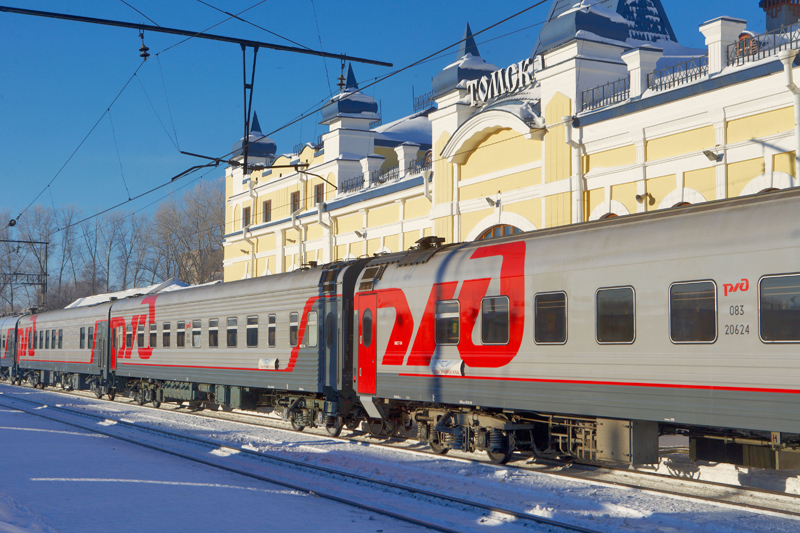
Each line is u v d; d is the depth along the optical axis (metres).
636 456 10.20
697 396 9.15
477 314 12.31
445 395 12.88
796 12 22.17
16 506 9.45
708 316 9.09
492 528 8.59
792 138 15.43
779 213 8.63
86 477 11.79
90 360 29.08
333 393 16.22
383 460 13.20
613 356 10.17
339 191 33.38
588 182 20.28
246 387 19.58
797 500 9.39
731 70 16.59
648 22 28.61
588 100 20.81
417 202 27.86
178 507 9.60
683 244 9.45
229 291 20.05
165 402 27.42
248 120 15.20
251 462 13.70
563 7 28.91
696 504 9.17
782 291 8.41
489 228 23.91
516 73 23.44
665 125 18.23
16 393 32.72
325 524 8.73
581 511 9.02
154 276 85.81
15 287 87.31
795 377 8.23
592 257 10.56
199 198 83.62
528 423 12.24
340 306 15.76
